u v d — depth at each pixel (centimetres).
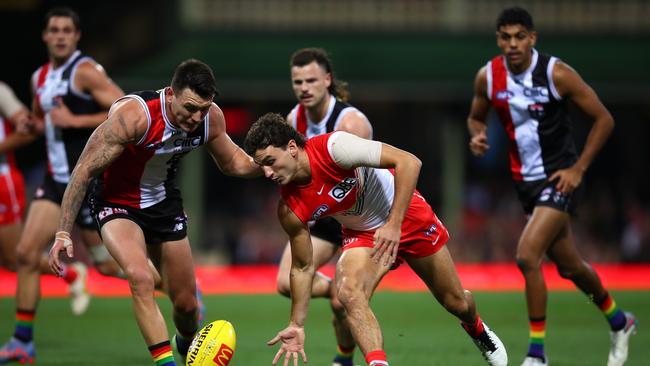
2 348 2736
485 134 2809
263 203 6550
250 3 6781
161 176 2191
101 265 2892
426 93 6700
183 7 6725
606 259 6266
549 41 6788
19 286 2664
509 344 2972
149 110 2069
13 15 6562
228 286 4897
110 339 3070
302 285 2092
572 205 2588
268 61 6594
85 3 6706
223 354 2056
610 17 6838
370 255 1978
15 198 3028
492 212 6631
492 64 2683
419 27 6838
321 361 2653
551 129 2630
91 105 2756
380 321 3525
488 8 6856
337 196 2066
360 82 6600
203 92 1998
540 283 2519
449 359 2667
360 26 6819
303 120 2630
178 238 2242
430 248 2202
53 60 2772
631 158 7119
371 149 1998
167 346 2045
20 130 2800
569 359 2702
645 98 6700
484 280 5122
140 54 6662
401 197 1983
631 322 2619
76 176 2053
